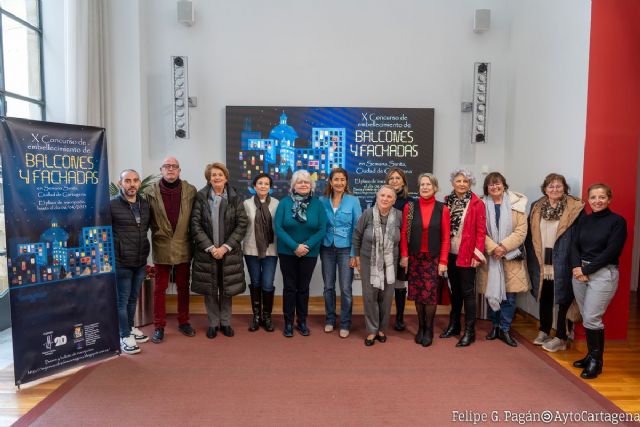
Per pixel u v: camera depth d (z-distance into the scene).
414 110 4.45
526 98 4.12
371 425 2.15
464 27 4.48
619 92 3.17
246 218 3.38
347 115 4.44
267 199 3.58
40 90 3.89
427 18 4.46
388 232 3.14
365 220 3.21
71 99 3.70
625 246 3.26
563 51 3.50
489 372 2.80
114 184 4.00
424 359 3.00
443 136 4.55
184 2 4.27
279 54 4.45
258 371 2.78
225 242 3.28
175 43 4.41
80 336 2.80
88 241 2.84
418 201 3.27
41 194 2.62
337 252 3.48
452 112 4.54
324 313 4.12
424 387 2.57
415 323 3.85
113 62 4.24
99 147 2.91
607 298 2.72
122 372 2.76
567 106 3.44
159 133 4.46
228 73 4.45
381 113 4.45
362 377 2.70
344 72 4.47
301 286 3.44
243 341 3.34
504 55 4.51
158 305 3.32
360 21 4.45
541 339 3.32
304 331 3.47
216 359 2.97
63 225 2.72
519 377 2.73
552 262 3.16
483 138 4.37
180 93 4.30
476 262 3.22
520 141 4.24
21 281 2.53
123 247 3.06
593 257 2.73
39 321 2.60
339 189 3.39
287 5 4.41
